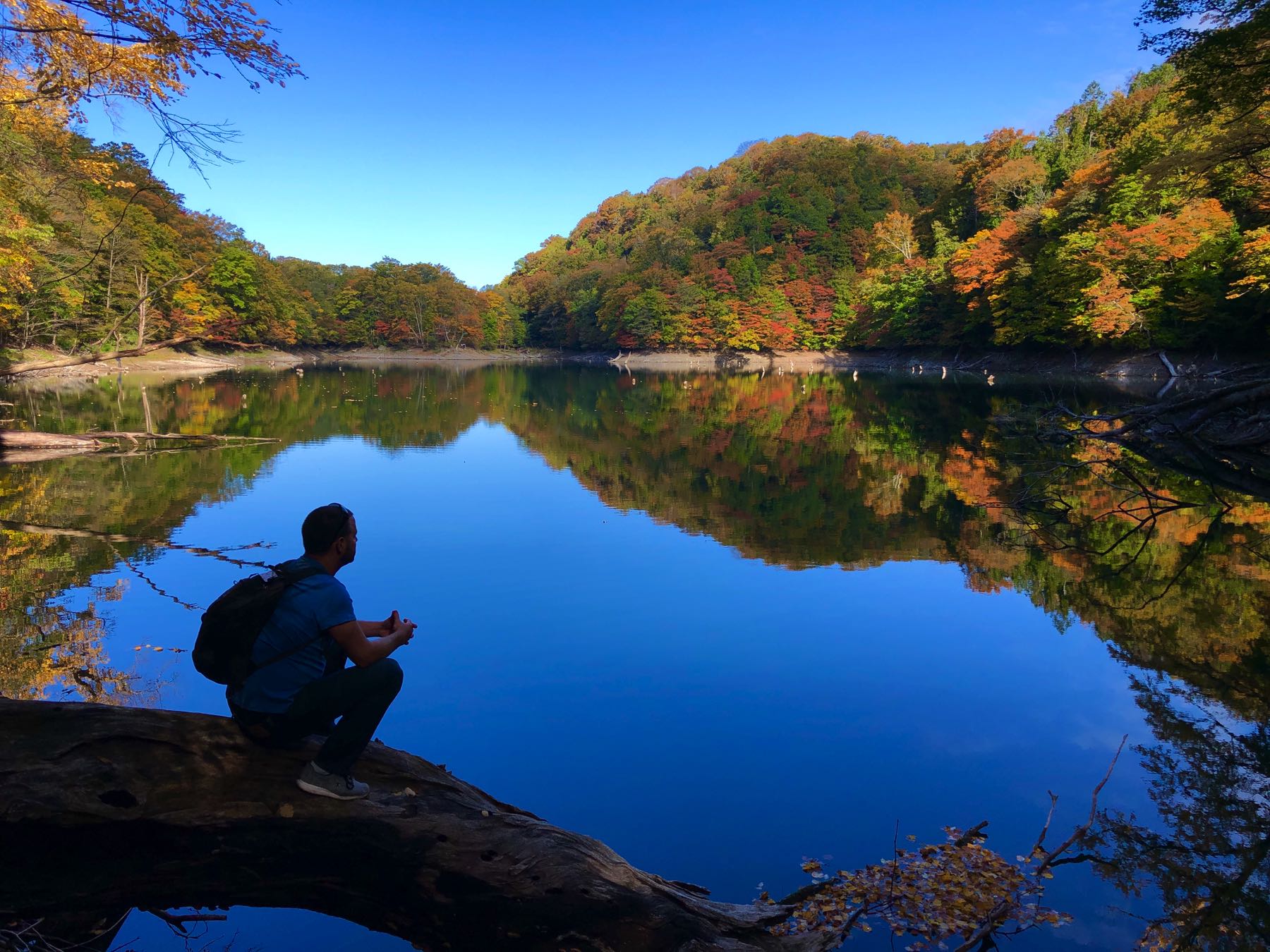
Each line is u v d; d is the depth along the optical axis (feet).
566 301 346.33
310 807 8.73
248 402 101.45
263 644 8.82
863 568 28.96
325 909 9.16
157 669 19.10
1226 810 13.15
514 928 8.73
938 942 9.88
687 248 344.90
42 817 7.89
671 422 89.66
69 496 40.91
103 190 102.83
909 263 217.56
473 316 340.80
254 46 22.72
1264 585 25.39
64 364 30.50
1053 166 194.29
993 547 31.60
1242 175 89.66
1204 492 39.50
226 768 8.76
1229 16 52.42
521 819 9.55
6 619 22.52
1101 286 120.06
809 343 276.41
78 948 8.63
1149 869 11.52
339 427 78.33
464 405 108.88
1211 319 108.99
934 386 137.18
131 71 26.40
